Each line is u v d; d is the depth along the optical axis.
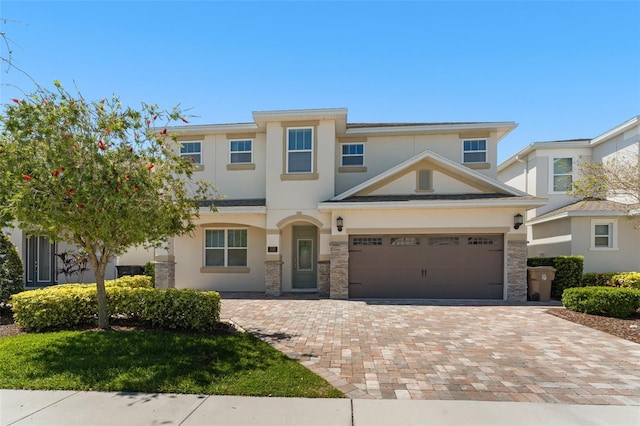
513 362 6.34
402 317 9.95
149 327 8.16
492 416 4.39
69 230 7.11
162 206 7.42
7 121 6.20
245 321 9.41
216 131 16.05
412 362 6.32
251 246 15.99
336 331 8.39
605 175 11.14
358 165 16.25
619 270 14.51
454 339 7.75
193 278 16.09
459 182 14.05
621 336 8.02
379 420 4.27
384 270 13.46
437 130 15.79
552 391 5.15
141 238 7.45
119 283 11.06
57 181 6.11
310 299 13.23
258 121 14.68
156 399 4.78
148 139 7.50
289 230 15.76
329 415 4.39
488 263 13.09
